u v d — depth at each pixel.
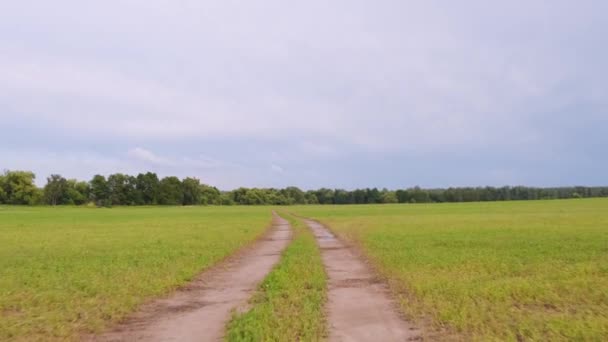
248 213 102.69
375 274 19.48
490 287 15.45
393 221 59.59
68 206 170.12
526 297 14.25
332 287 16.61
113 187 182.12
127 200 183.50
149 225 58.94
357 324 11.66
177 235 41.28
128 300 14.57
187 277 18.89
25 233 46.03
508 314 12.36
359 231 42.78
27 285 17.55
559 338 10.23
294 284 16.67
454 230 41.97
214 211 119.88
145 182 187.38
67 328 11.68
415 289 15.42
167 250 28.92
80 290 16.42
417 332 10.96
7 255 27.17
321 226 55.72
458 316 11.95
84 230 50.22
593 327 10.79
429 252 25.70
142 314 13.32
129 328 11.91
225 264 23.58
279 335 10.41
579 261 21.77
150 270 20.61
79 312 13.27
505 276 18.09
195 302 14.80
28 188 164.50
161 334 11.30
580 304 13.48
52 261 24.25
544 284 16.03
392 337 10.60
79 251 29.06
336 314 12.66
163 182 192.75
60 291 16.22
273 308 12.98
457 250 26.62
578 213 70.12
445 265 20.84
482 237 34.41
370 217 73.62
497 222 52.72
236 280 18.81
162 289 16.36
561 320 11.51
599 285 15.75
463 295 14.36
